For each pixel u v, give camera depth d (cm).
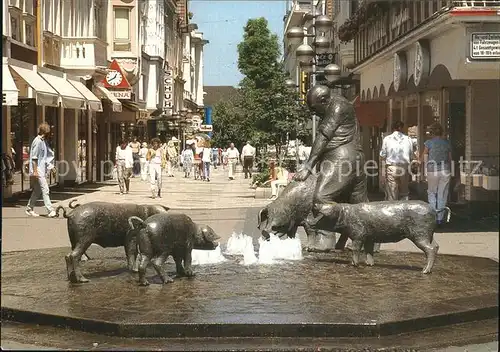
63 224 1683
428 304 784
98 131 3722
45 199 1836
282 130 2962
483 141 2045
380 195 2402
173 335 701
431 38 1856
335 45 4075
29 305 778
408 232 978
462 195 1952
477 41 1589
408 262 1070
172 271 985
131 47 5106
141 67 5375
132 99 4391
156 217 892
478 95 2044
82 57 3138
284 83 3017
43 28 2805
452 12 1575
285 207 1099
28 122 2477
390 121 2794
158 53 6038
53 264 1062
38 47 2730
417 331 729
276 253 1103
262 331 702
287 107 2959
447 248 1276
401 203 988
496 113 2039
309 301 795
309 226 1026
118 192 2741
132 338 699
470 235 1461
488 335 727
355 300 802
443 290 858
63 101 2478
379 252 1172
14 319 760
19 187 2380
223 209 2092
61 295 829
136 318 719
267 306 770
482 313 771
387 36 2467
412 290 858
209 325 701
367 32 2914
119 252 1187
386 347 679
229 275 954
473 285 888
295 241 1115
